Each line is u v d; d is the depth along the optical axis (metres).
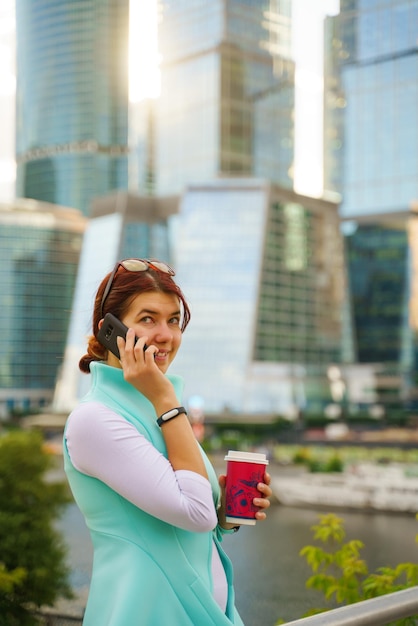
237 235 157.50
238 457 2.56
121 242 176.38
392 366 199.25
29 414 160.88
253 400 149.00
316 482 49.66
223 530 2.70
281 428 132.38
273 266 158.88
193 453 2.36
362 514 44.75
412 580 5.42
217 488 2.63
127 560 2.26
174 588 2.26
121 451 2.28
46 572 21.17
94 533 2.35
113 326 2.47
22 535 23.28
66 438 2.38
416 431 128.62
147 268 2.58
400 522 37.91
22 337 189.62
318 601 9.45
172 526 2.32
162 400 2.39
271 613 8.98
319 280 168.38
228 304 153.75
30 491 25.42
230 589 2.50
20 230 194.38
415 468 57.06
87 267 181.25
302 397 153.88
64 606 20.42
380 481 48.78
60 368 190.50
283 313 159.25
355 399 166.62
